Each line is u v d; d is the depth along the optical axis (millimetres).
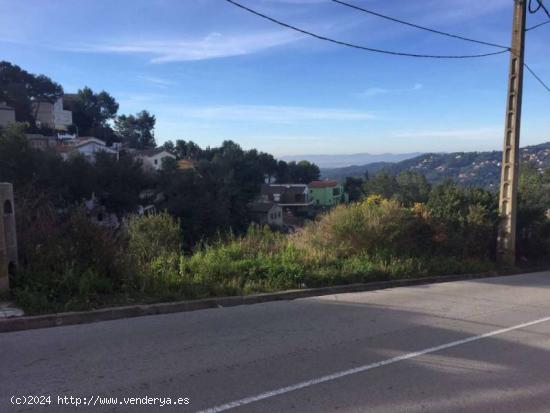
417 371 5113
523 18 15352
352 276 10398
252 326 6625
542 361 5625
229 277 9156
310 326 6746
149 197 53156
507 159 16094
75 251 7570
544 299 9875
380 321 7234
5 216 6789
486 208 16656
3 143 42656
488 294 10266
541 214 19031
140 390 4316
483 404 4348
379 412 4090
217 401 4160
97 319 6465
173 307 7238
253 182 85312
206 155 135250
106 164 47781
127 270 7832
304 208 111688
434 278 12117
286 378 4750
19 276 6895
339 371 5004
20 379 4457
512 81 15758
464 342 6281
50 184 41438
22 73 117938
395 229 13289
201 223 53156
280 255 11125
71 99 132125
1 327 5797
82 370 4719
